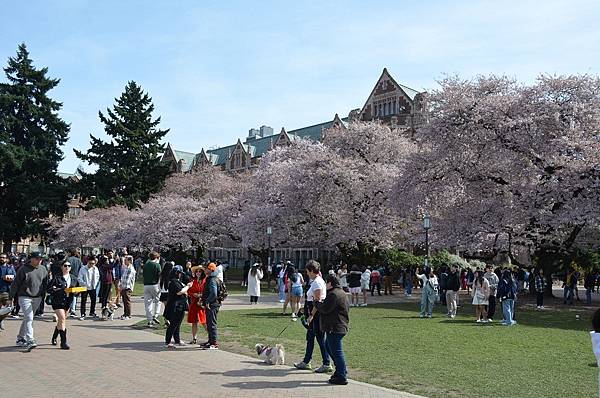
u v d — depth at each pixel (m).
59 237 68.50
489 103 29.62
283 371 10.38
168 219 56.53
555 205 29.36
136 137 71.19
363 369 10.67
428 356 12.15
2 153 62.41
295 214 42.91
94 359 11.28
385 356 12.11
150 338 14.48
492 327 17.86
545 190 28.22
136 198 69.06
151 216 57.84
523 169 29.94
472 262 44.50
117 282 22.16
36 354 11.79
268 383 9.25
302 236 45.88
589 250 36.81
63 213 67.38
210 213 55.66
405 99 62.19
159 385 8.95
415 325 18.16
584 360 11.79
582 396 8.59
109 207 67.06
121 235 59.78
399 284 42.91
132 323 17.66
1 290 17.53
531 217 28.84
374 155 44.09
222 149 106.50
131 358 11.46
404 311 23.22
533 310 24.88
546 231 30.11
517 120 28.17
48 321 17.78
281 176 44.66
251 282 26.17
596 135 29.39
